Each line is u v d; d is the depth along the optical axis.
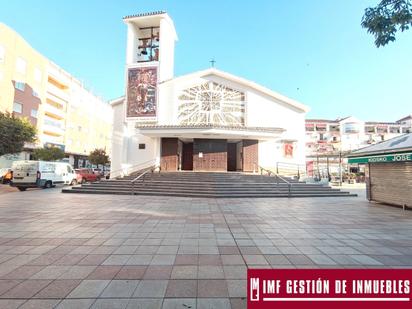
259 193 13.86
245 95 21.59
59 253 4.73
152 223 7.18
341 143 52.41
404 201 10.23
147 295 3.23
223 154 20.38
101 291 3.32
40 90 34.03
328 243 5.45
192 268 4.09
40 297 3.15
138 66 20.61
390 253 4.84
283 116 21.78
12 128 19.22
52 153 30.00
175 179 15.86
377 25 3.53
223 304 3.05
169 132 18.52
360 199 13.39
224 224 7.14
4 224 6.96
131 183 15.30
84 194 14.15
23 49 30.59
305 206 10.66
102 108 55.06
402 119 56.91
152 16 20.72
